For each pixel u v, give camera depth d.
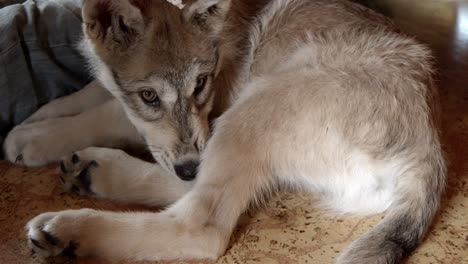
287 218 1.38
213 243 1.32
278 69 1.41
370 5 1.86
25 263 1.31
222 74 1.45
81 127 1.45
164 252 1.31
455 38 1.78
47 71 1.48
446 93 1.60
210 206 1.33
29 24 1.46
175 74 1.37
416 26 1.83
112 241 1.31
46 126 1.44
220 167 1.34
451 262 1.32
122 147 1.47
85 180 1.38
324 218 1.38
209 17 1.39
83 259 1.31
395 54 1.39
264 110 1.36
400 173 1.35
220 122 1.37
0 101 1.44
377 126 1.34
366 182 1.36
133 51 1.37
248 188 1.35
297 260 1.33
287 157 1.36
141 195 1.38
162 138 1.39
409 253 1.32
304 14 1.44
